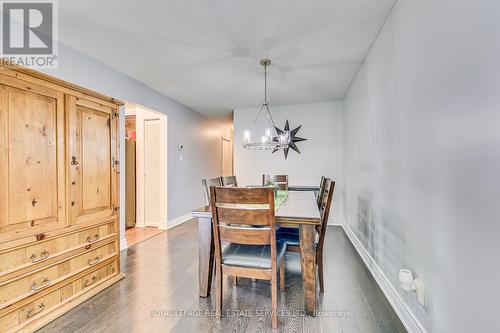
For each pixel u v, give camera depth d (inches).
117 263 86.8
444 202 46.1
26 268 59.5
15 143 57.8
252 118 188.1
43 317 62.4
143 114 165.9
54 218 65.9
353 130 129.0
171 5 69.6
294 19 75.7
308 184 174.4
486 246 35.8
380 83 82.9
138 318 65.2
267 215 61.1
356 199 121.7
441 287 47.1
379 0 67.2
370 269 94.3
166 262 103.1
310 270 66.2
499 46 32.9
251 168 186.7
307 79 127.3
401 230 65.9
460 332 41.6
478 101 37.1
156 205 166.1
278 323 63.2
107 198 83.1
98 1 67.7
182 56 101.4
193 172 197.0
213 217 64.3
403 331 60.1
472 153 38.6
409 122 60.9
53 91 65.8
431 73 50.5
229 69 114.5
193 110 196.4
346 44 90.8
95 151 78.6
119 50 96.1
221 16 74.5
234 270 64.8
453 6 42.9
